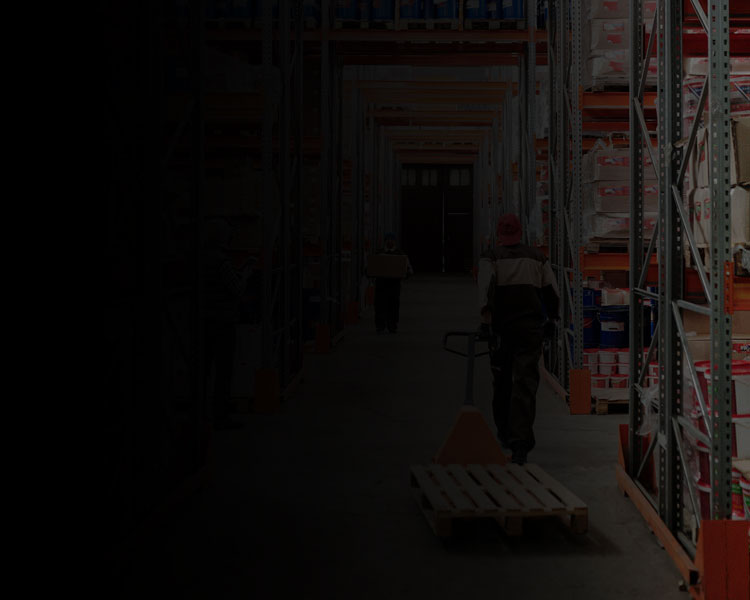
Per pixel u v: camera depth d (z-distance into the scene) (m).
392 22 11.08
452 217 38.94
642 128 5.05
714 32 3.55
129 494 4.24
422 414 7.98
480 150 29.16
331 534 4.62
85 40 3.61
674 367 4.33
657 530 4.43
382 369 10.84
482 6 10.96
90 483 3.73
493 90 18.34
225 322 7.19
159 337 4.55
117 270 4.05
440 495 4.68
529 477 5.12
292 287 10.09
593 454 6.46
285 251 8.77
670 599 3.76
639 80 5.21
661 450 4.52
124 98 4.14
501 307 6.03
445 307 20.47
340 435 7.07
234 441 6.85
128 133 4.20
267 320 8.04
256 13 10.27
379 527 4.74
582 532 4.54
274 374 8.02
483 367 10.95
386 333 14.98
